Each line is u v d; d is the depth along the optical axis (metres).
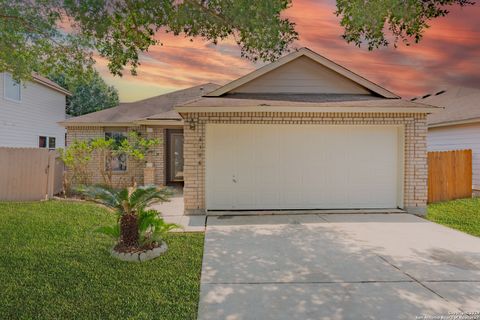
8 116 15.75
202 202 8.25
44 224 6.86
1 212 7.94
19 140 16.58
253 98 9.05
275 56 5.76
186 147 8.22
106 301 3.57
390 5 4.75
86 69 8.83
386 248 5.55
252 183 8.60
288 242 5.89
